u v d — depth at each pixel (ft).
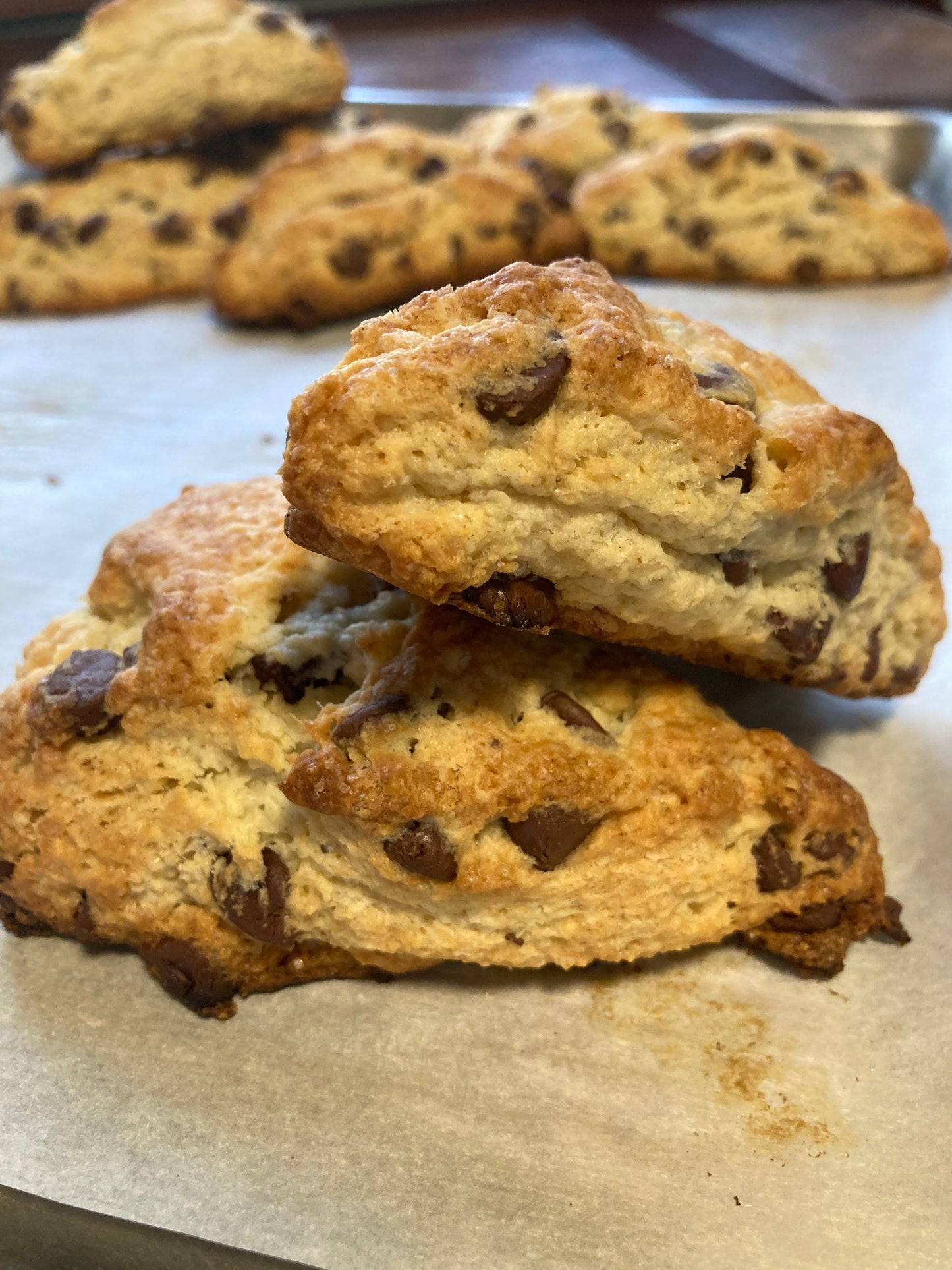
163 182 1.15
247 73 1.13
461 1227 0.39
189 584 0.48
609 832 0.43
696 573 0.44
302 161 1.05
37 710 0.47
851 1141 0.41
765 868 0.46
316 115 1.22
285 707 0.48
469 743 0.43
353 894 0.44
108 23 1.11
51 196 1.12
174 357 1.02
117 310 1.12
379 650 0.47
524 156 1.19
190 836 0.45
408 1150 0.41
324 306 1.03
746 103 1.48
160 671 0.46
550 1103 0.42
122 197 1.14
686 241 1.09
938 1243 0.38
